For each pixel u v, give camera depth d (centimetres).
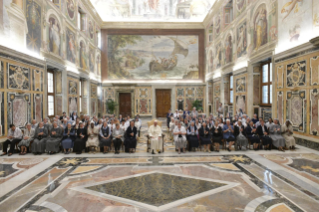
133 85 2181
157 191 458
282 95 948
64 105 1266
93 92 1912
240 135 837
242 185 486
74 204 402
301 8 824
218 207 388
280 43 957
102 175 559
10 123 813
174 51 2222
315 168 597
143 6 1991
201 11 2052
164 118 2241
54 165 646
